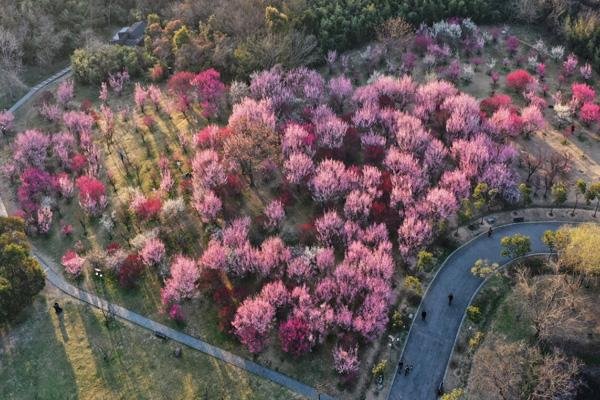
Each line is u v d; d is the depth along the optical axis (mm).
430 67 95375
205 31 97250
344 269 60969
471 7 104812
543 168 76938
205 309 63156
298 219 70750
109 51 100938
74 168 80125
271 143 75688
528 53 99250
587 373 57531
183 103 87938
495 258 67188
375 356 58625
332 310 58406
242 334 57750
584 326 60031
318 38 99312
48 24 106812
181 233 69938
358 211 67500
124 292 65875
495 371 57031
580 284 63875
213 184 71500
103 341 61344
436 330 60688
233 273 64250
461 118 78125
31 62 106500
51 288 67188
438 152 74375
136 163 81062
